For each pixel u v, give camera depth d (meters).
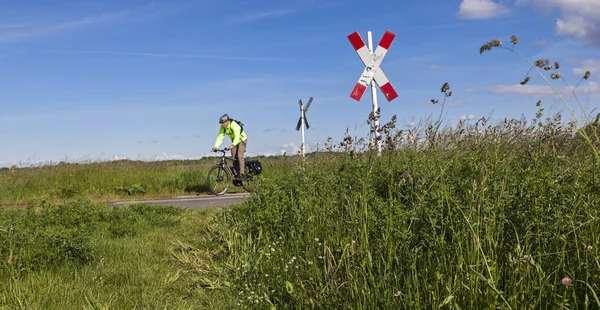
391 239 4.33
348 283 4.28
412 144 7.09
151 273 5.89
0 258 5.65
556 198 4.10
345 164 7.31
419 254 4.25
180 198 14.50
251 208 7.96
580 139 5.43
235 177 15.27
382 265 4.35
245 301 4.89
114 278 5.69
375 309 3.89
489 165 4.94
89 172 16.58
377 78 11.39
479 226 3.91
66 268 5.80
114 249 6.84
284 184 8.53
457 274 3.62
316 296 4.48
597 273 3.33
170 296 5.27
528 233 3.79
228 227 7.59
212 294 5.38
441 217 4.28
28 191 15.24
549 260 3.68
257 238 6.71
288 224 6.66
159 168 18.14
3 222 7.08
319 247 5.38
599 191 3.89
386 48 11.41
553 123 5.77
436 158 6.01
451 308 3.48
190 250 7.03
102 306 4.73
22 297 4.87
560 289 3.46
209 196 14.85
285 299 4.84
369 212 5.15
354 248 4.64
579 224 3.66
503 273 3.73
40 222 7.85
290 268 5.19
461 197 4.65
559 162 4.91
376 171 6.65
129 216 8.95
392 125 6.32
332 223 5.73
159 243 7.39
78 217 8.42
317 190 7.27
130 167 17.58
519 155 5.51
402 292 3.94
